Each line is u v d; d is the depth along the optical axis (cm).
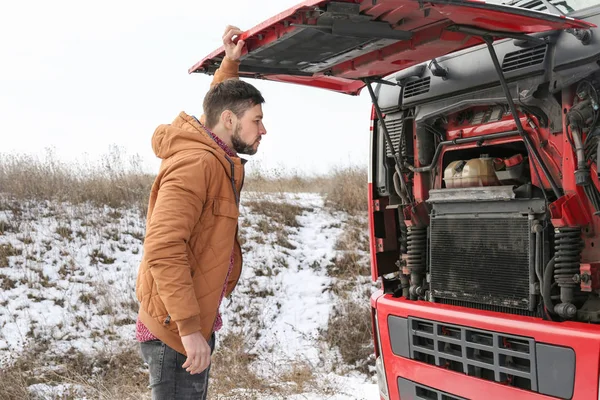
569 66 283
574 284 288
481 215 332
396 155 390
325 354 670
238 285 852
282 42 300
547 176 299
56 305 754
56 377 594
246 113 254
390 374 373
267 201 1120
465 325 320
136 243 937
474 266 333
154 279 224
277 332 750
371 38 287
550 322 285
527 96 302
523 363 297
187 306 221
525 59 304
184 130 244
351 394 537
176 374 242
